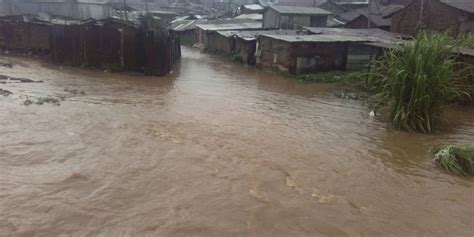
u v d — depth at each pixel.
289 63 23.17
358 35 26.42
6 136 9.70
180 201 6.83
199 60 30.88
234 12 59.09
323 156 9.38
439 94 11.62
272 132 11.24
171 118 12.26
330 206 6.91
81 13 47.31
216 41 35.91
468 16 25.94
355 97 16.95
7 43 27.41
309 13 38.00
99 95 15.44
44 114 11.85
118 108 13.23
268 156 9.21
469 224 6.51
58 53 23.06
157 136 10.30
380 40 23.69
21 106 12.63
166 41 21.86
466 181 8.21
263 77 22.73
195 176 7.88
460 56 14.70
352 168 8.70
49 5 48.06
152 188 7.28
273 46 24.89
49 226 5.90
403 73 11.63
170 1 69.94
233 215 6.44
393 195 7.46
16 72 20.12
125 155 8.84
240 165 8.58
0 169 7.81
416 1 29.94
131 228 5.93
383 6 42.06
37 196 6.77
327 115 13.69
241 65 28.45
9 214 6.16
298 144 10.22
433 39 12.18
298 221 6.36
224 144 9.93
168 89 17.59
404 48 12.29
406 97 11.90
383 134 11.40
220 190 7.32
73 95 15.11
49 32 23.48
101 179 7.56
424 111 11.65
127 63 21.89
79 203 6.60
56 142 9.47
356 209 6.85
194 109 13.72
